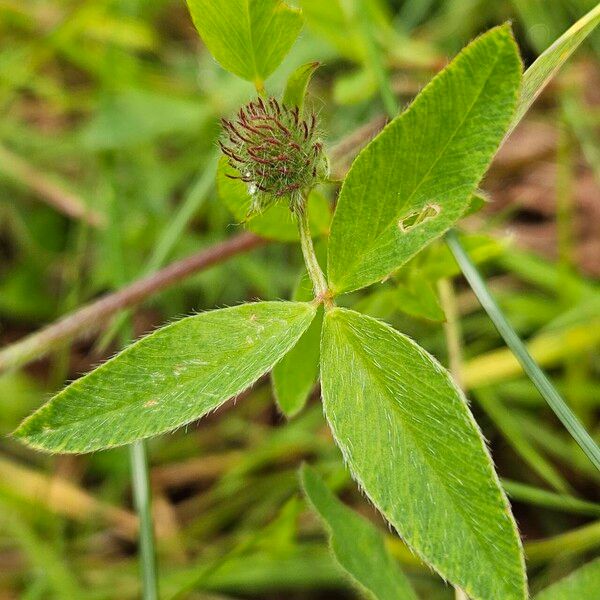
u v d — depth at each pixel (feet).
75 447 0.59
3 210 1.14
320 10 0.93
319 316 0.67
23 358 0.81
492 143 0.59
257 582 0.84
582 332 0.89
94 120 1.09
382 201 0.61
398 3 1.25
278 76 1.09
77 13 1.12
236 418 1.01
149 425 0.59
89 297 1.10
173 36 1.29
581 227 1.09
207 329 0.60
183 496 0.99
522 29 1.13
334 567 0.83
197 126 1.11
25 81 1.18
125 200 1.11
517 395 0.92
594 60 1.12
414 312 0.72
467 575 0.57
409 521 0.58
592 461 0.70
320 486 0.68
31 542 0.87
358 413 0.59
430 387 0.59
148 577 0.77
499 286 1.04
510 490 0.77
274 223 0.68
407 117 0.60
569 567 0.81
